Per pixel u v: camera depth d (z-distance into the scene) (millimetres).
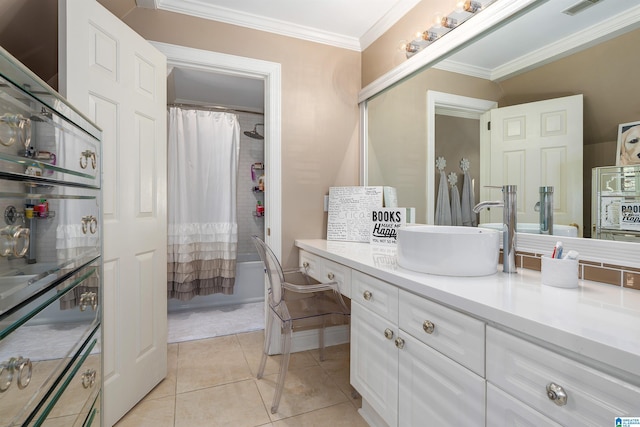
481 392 805
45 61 1630
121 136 1471
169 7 1897
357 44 2373
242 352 2143
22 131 670
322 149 2289
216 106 3732
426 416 1001
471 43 1495
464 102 1542
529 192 1257
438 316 950
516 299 825
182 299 2990
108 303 1384
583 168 1080
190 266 3043
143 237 1617
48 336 777
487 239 1092
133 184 1550
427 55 1708
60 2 1198
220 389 1703
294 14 2049
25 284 677
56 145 847
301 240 2188
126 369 1485
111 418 1384
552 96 1171
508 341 736
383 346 1229
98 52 1345
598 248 1021
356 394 1646
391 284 1180
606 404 562
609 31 1007
